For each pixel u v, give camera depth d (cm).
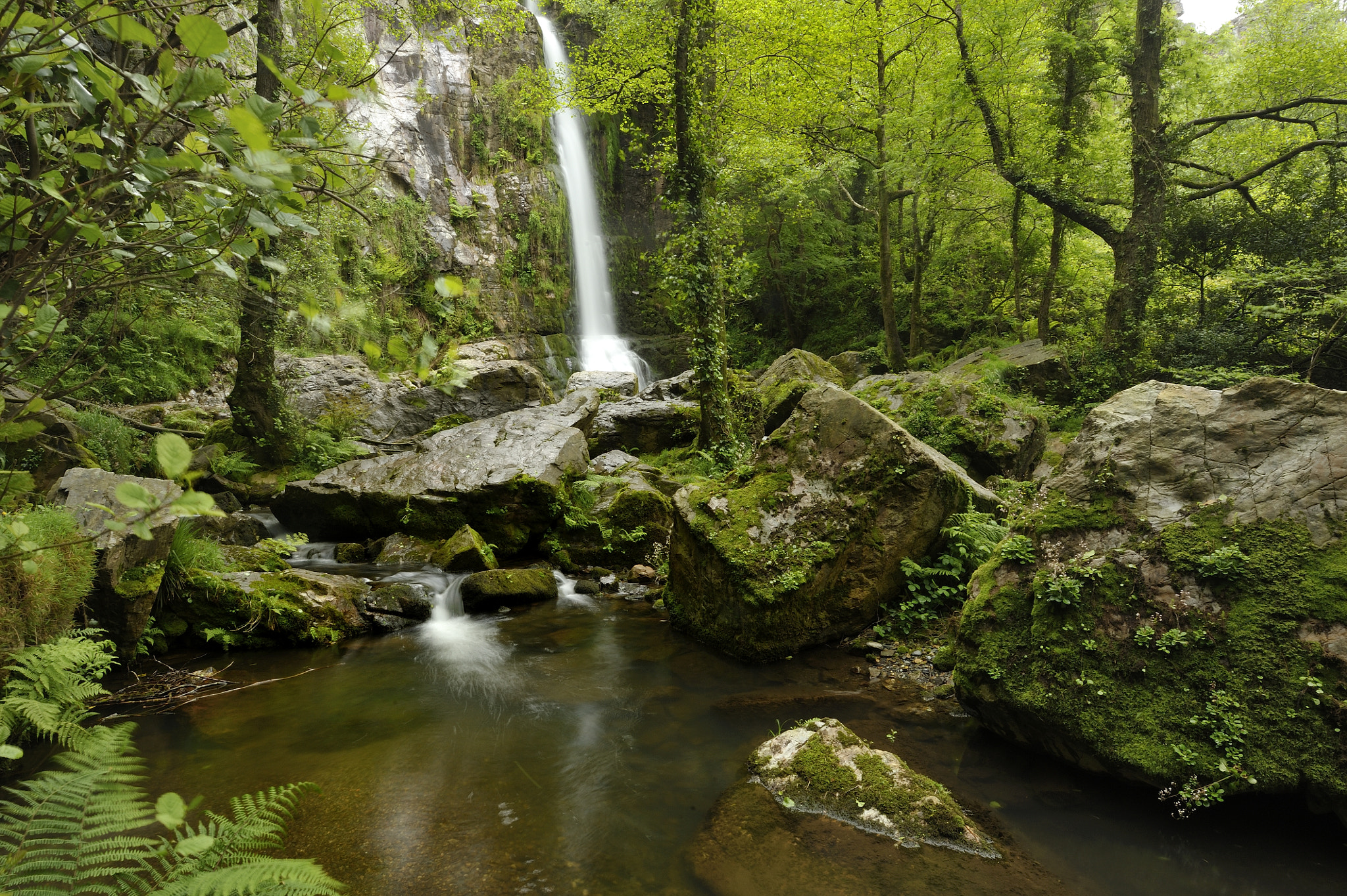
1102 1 1666
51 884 213
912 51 1748
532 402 1521
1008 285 2253
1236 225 1503
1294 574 380
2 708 351
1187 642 388
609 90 1377
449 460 1020
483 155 2434
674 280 1183
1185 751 365
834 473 655
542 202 2486
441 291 158
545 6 2797
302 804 380
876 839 346
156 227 149
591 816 372
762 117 1711
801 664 588
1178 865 330
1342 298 1072
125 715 492
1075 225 1897
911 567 635
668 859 334
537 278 2438
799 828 355
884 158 1852
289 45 655
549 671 587
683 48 1125
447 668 594
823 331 2748
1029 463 1072
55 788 215
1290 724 351
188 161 127
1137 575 419
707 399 1216
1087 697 402
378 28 1952
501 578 779
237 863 221
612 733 471
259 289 184
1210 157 1672
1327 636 359
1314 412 420
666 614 745
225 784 398
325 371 1425
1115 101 2072
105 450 873
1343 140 1436
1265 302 1297
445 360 159
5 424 156
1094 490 464
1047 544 461
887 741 454
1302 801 361
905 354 2161
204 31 110
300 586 686
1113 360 1468
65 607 456
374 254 1936
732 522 638
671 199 1172
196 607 631
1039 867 328
